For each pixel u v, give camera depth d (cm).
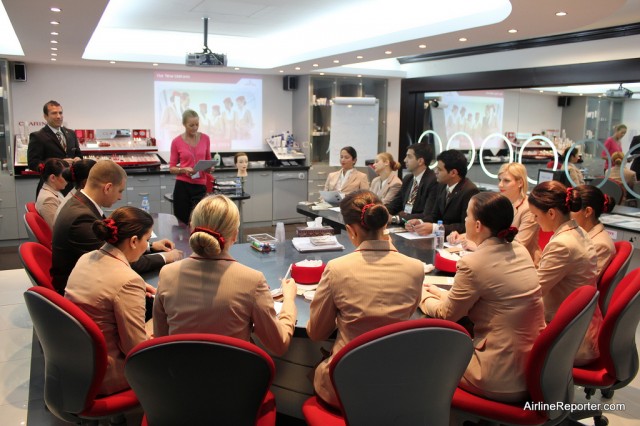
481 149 681
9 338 363
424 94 781
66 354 180
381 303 175
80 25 406
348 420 155
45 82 668
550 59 570
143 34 645
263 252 302
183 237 353
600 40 518
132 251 201
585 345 221
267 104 820
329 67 682
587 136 532
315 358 228
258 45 713
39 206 367
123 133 711
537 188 237
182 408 156
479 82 662
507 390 186
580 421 265
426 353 149
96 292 187
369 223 182
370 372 148
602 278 251
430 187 430
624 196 479
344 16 529
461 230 362
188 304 171
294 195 800
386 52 541
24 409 273
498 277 187
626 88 490
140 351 146
